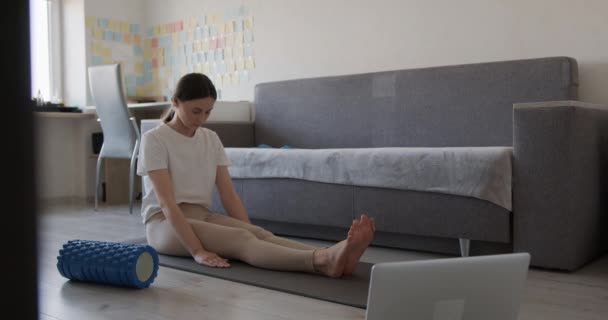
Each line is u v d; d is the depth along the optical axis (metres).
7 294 0.20
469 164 2.29
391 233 2.65
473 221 2.32
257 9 4.39
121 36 5.14
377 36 3.71
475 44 3.27
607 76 2.82
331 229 2.88
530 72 2.89
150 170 2.17
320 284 1.86
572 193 2.12
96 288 1.90
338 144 3.66
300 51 4.13
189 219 2.21
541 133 2.14
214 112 4.14
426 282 0.74
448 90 3.18
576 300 1.77
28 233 0.21
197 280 1.97
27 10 0.21
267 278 1.94
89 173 5.00
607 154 2.49
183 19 4.94
